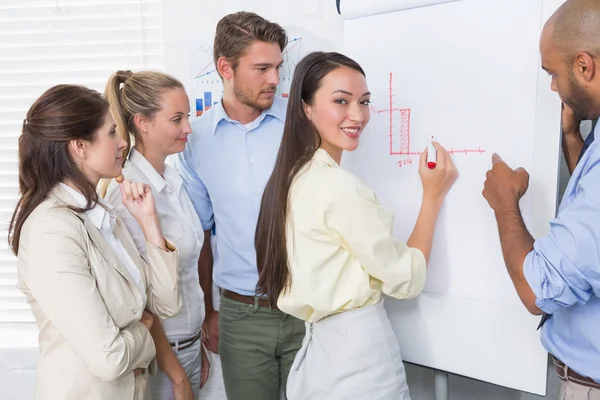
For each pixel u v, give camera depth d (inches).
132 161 58.5
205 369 74.7
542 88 45.6
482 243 50.0
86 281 43.9
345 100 47.3
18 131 80.8
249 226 64.0
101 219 48.9
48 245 43.3
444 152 50.9
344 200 43.6
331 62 47.6
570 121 49.9
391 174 55.5
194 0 73.2
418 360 55.1
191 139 67.8
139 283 51.6
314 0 70.0
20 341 80.3
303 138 48.1
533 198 46.9
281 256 48.1
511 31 46.8
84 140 45.8
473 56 49.1
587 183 37.9
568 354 42.9
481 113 49.1
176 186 62.4
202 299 65.0
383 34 54.5
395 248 45.4
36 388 46.2
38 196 45.4
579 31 38.3
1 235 82.0
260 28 60.2
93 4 77.9
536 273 39.4
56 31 78.8
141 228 53.9
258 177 64.4
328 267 45.7
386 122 55.2
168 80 58.2
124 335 46.1
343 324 46.1
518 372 49.5
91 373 45.1
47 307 43.2
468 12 48.9
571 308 42.1
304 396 48.4
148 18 77.4
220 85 73.4
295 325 62.1
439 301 53.2
